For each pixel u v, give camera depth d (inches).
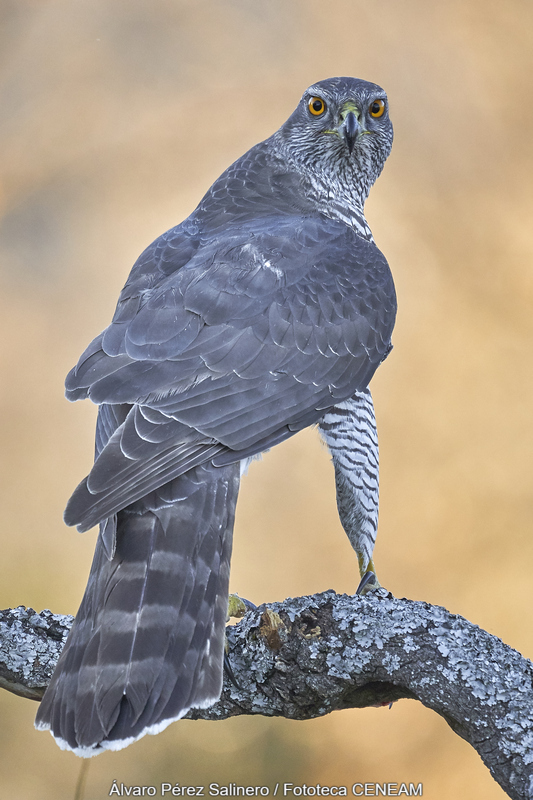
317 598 282.4
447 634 270.1
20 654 282.4
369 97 398.6
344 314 333.4
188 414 286.0
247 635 279.4
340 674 271.4
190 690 248.1
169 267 334.6
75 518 253.0
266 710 279.7
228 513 275.7
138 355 296.5
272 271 327.9
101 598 257.9
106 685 246.7
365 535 351.9
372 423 350.9
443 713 263.4
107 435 289.1
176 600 257.4
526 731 254.1
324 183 395.9
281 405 307.0
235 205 379.2
